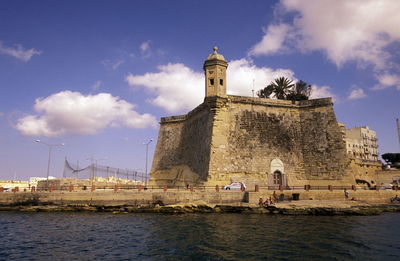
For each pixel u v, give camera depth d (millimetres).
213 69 40938
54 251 17281
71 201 34344
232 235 20531
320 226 23734
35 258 15961
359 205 32156
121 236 20906
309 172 41375
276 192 33906
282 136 42500
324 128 42219
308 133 42969
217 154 38344
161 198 33344
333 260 15070
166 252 16641
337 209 30031
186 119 52938
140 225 24938
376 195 36656
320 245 17859
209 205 32062
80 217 29797
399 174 56781
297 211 30078
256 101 42688
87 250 17406
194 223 25391
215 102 39781
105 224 25641
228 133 39906
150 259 15453
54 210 34000
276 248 17188
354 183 39312
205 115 43375
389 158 79875
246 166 39344
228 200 32906
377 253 16328
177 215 30469
